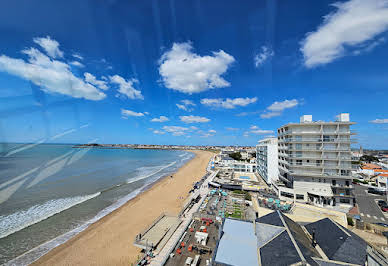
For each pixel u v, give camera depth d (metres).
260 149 59.72
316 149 36.62
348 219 26.94
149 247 21.20
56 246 23.41
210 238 22.38
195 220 26.59
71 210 32.97
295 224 18.81
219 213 30.52
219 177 57.31
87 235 25.86
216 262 14.77
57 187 43.50
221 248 16.09
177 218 27.19
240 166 67.31
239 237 17.36
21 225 27.20
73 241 24.45
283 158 43.25
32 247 23.08
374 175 59.72
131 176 62.94
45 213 31.05
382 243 21.83
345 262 14.23
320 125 37.12
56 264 20.64
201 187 49.03
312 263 13.68
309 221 21.81
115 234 26.31
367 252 14.52
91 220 30.12
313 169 36.66
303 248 14.71
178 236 23.08
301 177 37.03
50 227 27.36
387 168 70.19
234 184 47.28
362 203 37.97
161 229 24.48
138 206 36.53
